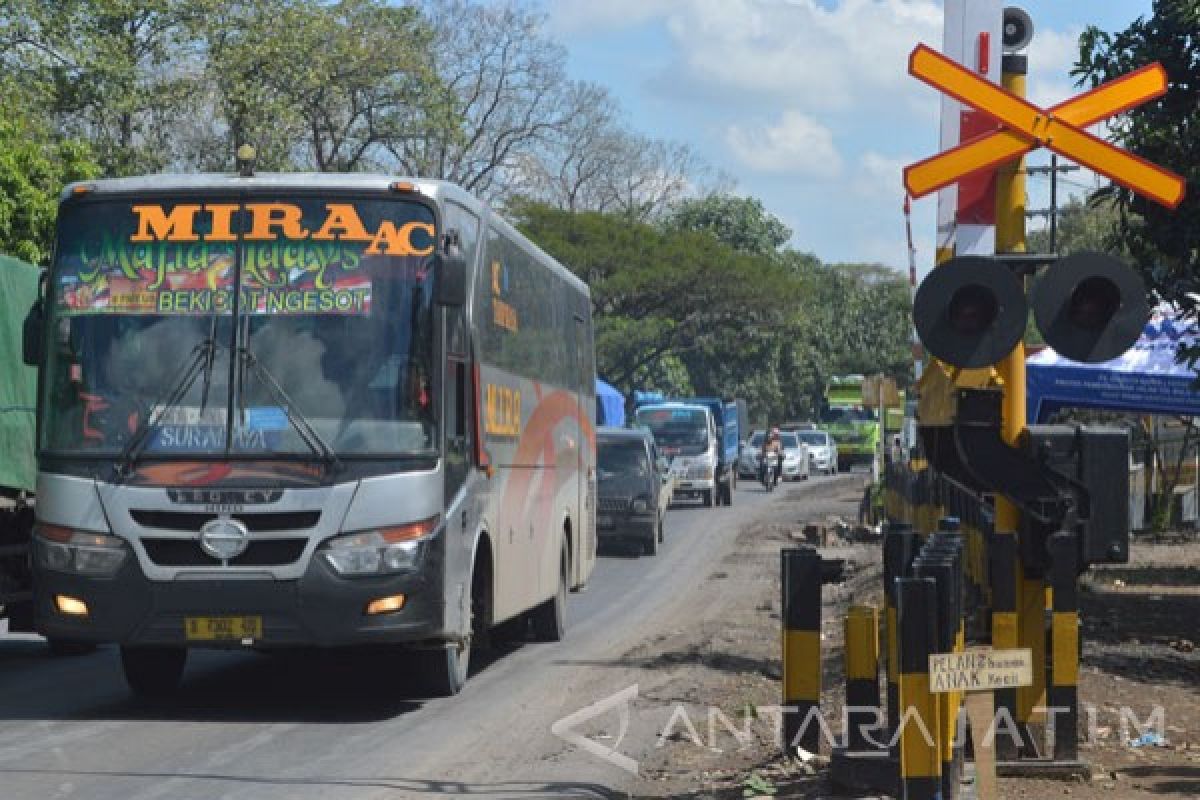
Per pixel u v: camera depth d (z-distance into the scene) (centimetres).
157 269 1167
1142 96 815
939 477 1093
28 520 1463
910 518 1495
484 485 1316
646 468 2964
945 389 900
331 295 1158
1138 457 3231
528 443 1531
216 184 1176
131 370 1151
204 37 4009
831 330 9556
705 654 1534
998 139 812
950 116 955
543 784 934
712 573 2598
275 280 1160
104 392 1148
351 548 1122
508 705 1245
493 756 1026
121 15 3803
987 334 791
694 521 3916
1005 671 691
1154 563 2359
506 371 1420
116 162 3844
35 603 1156
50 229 2534
